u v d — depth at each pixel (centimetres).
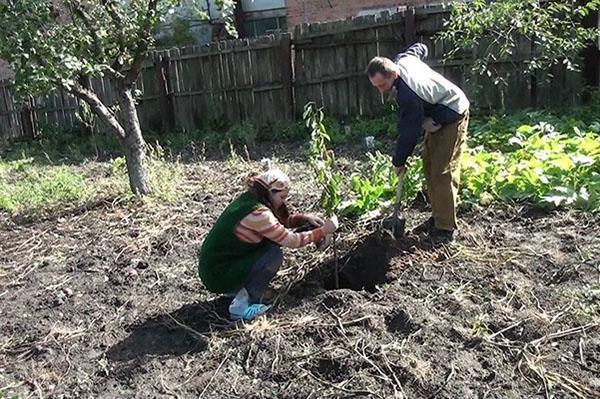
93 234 651
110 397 383
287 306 460
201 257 452
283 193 456
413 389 359
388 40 1084
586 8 909
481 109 1031
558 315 416
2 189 848
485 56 990
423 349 392
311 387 370
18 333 466
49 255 609
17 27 595
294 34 1133
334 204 512
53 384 402
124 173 902
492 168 627
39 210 753
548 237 533
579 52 984
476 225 570
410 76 485
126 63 816
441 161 520
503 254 508
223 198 733
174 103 1250
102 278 543
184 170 895
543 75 983
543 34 903
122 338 446
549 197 580
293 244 441
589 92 988
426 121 510
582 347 382
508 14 920
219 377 391
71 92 693
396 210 532
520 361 373
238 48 1173
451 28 958
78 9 675
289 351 405
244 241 441
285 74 1145
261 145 1077
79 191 800
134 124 740
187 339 437
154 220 670
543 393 348
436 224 545
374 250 520
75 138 1303
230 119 1218
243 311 445
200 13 830
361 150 934
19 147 1288
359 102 1127
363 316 430
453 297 448
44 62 614
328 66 1131
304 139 1079
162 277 534
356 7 1684
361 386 366
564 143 676
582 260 487
